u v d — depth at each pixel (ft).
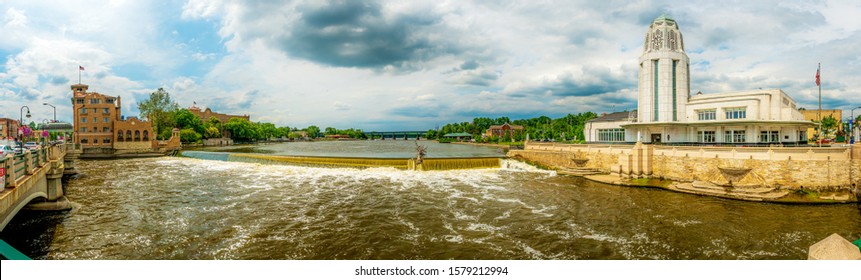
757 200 105.40
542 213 94.32
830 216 91.09
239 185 135.03
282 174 162.50
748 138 175.94
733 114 182.91
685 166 134.92
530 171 171.01
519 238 75.41
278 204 103.96
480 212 95.35
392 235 77.05
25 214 91.40
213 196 115.03
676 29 199.82
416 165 169.37
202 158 241.55
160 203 105.29
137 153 276.82
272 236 76.23
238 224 84.48
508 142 502.38
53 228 81.00
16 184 68.08
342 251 68.23
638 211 96.02
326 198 111.75
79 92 325.42
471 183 138.92
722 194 111.34
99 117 306.76
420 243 72.54
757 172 118.73
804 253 67.77
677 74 197.06
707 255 66.85
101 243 71.97
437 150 384.06
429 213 94.32
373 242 73.00
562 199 110.52
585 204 103.96
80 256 65.46
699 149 131.44
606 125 234.99
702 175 130.31
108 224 84.33
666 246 71.10
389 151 379.55
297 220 87.71
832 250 25.59
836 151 110.52
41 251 67.62
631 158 147.43
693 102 195.83
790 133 181.47
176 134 351.46
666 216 91.09
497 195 116.47
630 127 207.92
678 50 198.39
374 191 122.93
